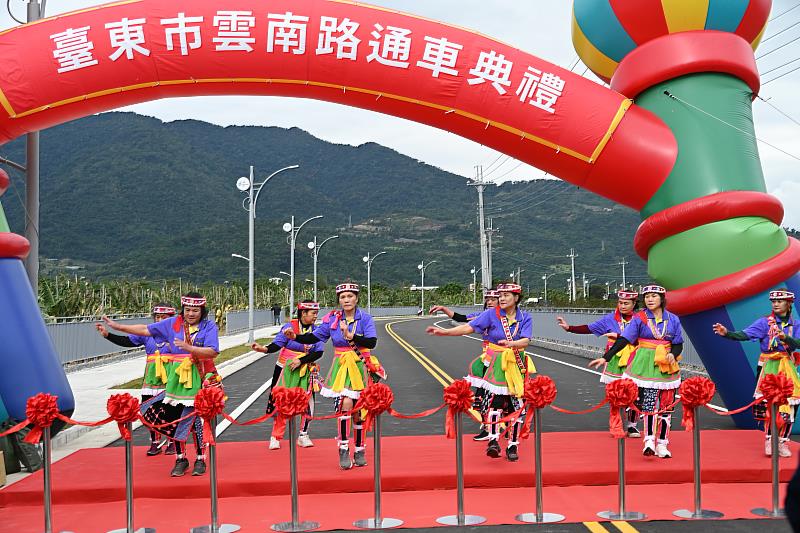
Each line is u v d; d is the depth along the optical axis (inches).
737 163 399.9
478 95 392.5
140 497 295.1
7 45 377.1
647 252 424.5
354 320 332.2
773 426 264.8
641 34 419.8
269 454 354.0
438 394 620.7
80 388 683.4
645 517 257.6
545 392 256.2
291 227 1884.8
